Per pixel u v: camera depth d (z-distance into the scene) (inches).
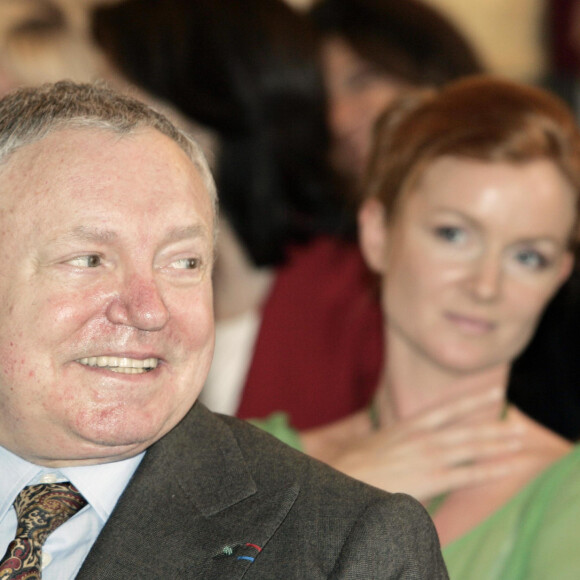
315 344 501.0
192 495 271.1
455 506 392.8
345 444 431.5
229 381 507.2
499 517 382.9
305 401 495.8
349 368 495.5
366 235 425.7
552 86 716.0
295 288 510.6
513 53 719.7
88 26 532.7
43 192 253.9
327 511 265.9
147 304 250.8
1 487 277.1
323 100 518.6
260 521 263.4
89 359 256.2
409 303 399.5
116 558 258.7
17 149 259.4
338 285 506.6
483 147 384.2
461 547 382.3
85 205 252.2
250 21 501.4
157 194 258.2
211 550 259.8
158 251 258.5
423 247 393.4
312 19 585.0
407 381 413.1
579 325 436.8
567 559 359.6
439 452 400.5
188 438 281.7
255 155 505.0
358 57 572.1
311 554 259.8
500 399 406.6
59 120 261.3
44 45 592.4
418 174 397.7
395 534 261.3
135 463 278.4
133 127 264.5
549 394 443.8
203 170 280.8
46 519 269.0
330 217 524.4
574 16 706.8
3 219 256.2
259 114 500.7
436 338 395.2
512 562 374.6
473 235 388.2
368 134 572.1
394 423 418.9
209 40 490.6
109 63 494.0
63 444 259.0
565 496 374.3
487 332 392.5
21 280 253.9
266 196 508.1
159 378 260.2
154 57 487.2
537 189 381.4
